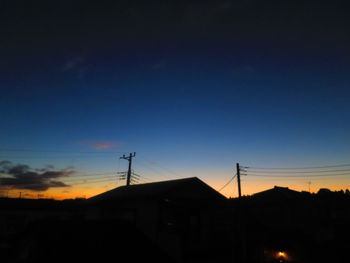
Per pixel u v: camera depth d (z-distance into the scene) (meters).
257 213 44.25
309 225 40.53
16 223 40.03
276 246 31.61
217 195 22.86
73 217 29.16
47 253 16.09
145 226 20.73
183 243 19.61
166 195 20.62
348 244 33.34
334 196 43.50
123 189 26.22
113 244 18.20
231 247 23.61
